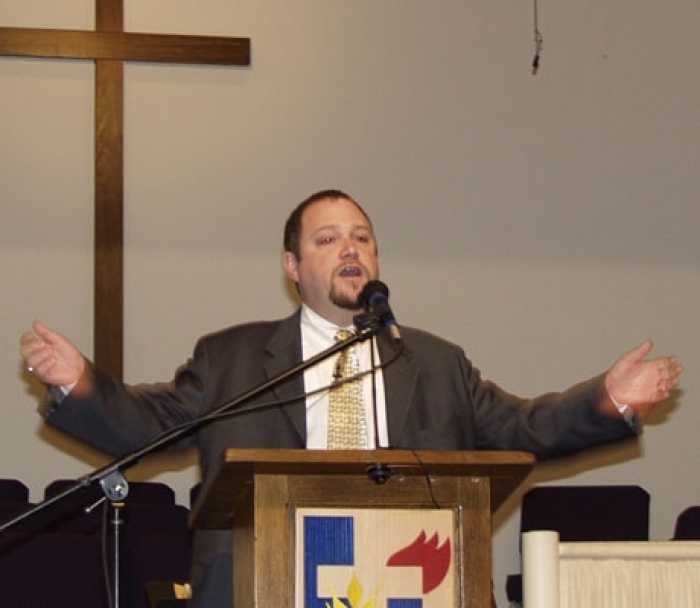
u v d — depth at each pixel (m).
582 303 12.48
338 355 5.55
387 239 12.33
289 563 4.09
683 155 12.77
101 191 11.84
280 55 12.42
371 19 12.58
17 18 12.20
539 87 12.71
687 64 12.91
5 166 11.98
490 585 4.17
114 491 4.86
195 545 5.30
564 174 12.63
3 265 11.85
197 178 12.17
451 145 12.52
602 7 12.88
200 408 5.53
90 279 11.94
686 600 3.52
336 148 12.37
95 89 12.06
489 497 4.22
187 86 12.27
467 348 12.29
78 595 8.44
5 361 11.70
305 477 4.14
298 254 5.78
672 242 12.64
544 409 5.30
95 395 5.10
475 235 12.44
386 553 4.14
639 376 4.93
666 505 12.16
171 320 11.97
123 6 12.27
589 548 3.52
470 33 12.69
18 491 10.70
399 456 4.00
